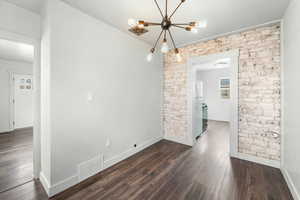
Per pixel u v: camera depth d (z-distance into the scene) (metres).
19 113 4.91
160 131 3.80
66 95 1.83
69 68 1.86
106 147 2.37
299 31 1.55
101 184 1.92
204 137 4.03
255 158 2.50
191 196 1.69
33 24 1.95
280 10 1.99
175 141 3.68
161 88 3.82
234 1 1.79
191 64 3.31
